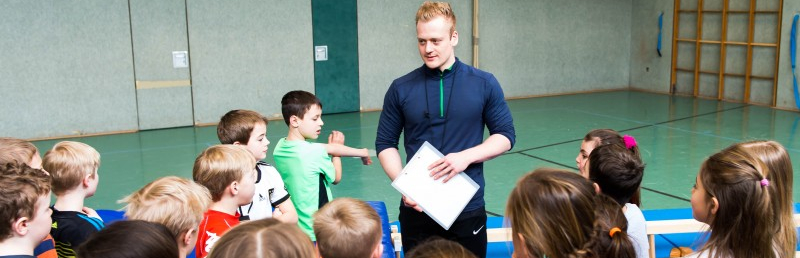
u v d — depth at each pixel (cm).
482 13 995
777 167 187
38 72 745
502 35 1021
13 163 189
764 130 774
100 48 768
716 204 177
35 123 753
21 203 178
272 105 877
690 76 1063
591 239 148
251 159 240
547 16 1057
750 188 171
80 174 229
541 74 1072
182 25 805
